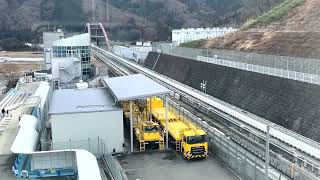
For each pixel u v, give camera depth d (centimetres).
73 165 2030
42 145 2362
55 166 2023
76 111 2366
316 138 2381
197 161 2289
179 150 2436
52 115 2327
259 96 3269
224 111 3173
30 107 3145
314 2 5456
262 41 5062
